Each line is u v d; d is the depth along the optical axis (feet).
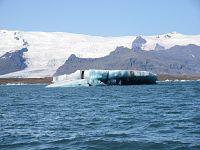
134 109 276.00
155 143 140.67
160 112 246.88
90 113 253.24
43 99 453.58
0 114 257.75
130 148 136.15
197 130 165.68
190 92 544.21
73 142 146.20
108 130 172.86
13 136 161.17
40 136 160.25
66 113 257.96
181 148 132.67
